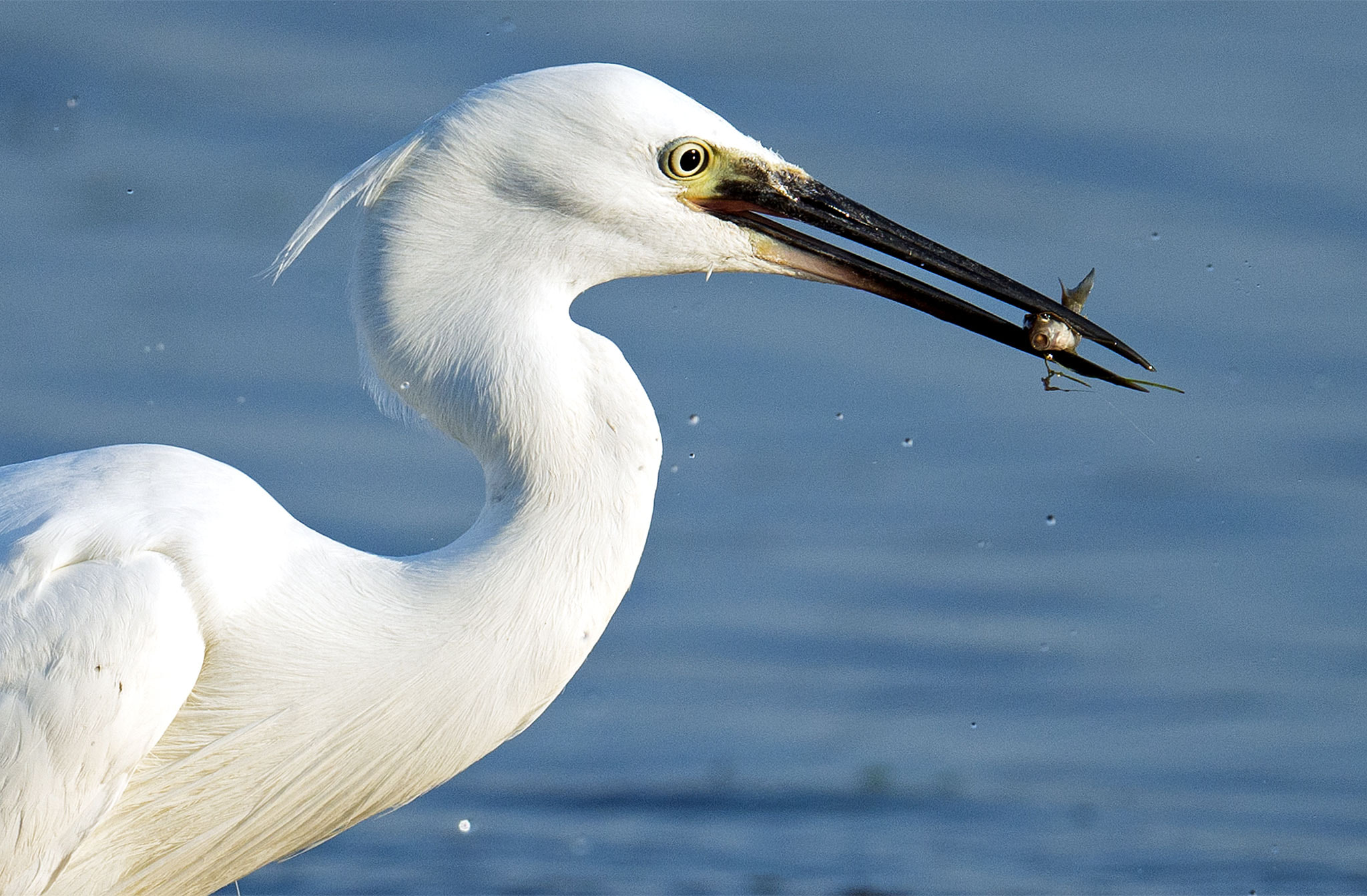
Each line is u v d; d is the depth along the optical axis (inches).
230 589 275.6
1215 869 426.9
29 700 264.5
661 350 690.8
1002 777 475.8
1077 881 417.1
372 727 284.4
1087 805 458.9
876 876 420.8
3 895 273.9
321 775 287.6
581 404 285.0
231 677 278.8
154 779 284.5
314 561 284.5
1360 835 446.0
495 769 483.2
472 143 285.7
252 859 298.2
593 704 512.1
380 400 296.8
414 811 458.6
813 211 307.6
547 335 285.7
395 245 285.9
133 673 265.7
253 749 283.9
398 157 286.8
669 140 294.2
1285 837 445.7
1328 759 482.6
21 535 271.4
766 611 560.4
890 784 470.6
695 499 617.3
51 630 264.5
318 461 604.1
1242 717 503.2
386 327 287.3
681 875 422.9
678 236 298.8
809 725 500.4
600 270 296.0
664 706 511.5
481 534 285.9
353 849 435.2
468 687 283.4
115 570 268.5
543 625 283.4
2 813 267.6
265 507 287.3
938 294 318.0
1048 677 526.0
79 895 291.4
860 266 312.7
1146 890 410.9
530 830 446.6
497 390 283.0
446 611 282.2
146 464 283.6
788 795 464.8
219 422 621.6
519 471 284.5
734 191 301.7
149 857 293.3
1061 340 318.3
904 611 561.3
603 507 284.4
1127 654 538.3
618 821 453.1
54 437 605.3
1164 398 675.4
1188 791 466.6
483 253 286.4
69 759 266.2
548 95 289.0
